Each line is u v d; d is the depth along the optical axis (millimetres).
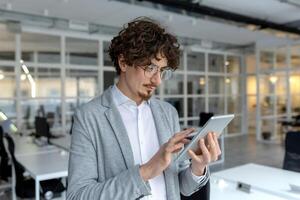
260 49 9594
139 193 824
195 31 7973
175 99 9227
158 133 1067
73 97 7371
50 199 3115
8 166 4051
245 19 6266
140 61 889
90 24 6797
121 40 919
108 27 7059
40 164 3293
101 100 1016
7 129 5723
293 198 2102
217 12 5680
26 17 5914
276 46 9047
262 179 2551
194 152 915
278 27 6953
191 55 9641
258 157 6891
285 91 9008
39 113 6836
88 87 7598
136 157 993
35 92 6777
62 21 6418
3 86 6387
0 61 6336
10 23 5949
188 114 9539
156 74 921
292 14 6633
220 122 927
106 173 938
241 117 11117
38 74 6852
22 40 6617
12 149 3416
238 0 5621
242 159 6672
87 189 848
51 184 3232
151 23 939
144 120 1064
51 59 7039
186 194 1111
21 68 6566
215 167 5879
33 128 6668
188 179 1053
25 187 3275
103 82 7793
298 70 8695
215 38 9031
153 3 4859
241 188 2361
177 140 838
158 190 1017
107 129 956
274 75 9281
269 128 9391
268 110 9414
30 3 5402
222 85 10641
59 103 7160
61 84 7172
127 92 1009
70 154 945
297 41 8461
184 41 8562
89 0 5277
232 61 10914
